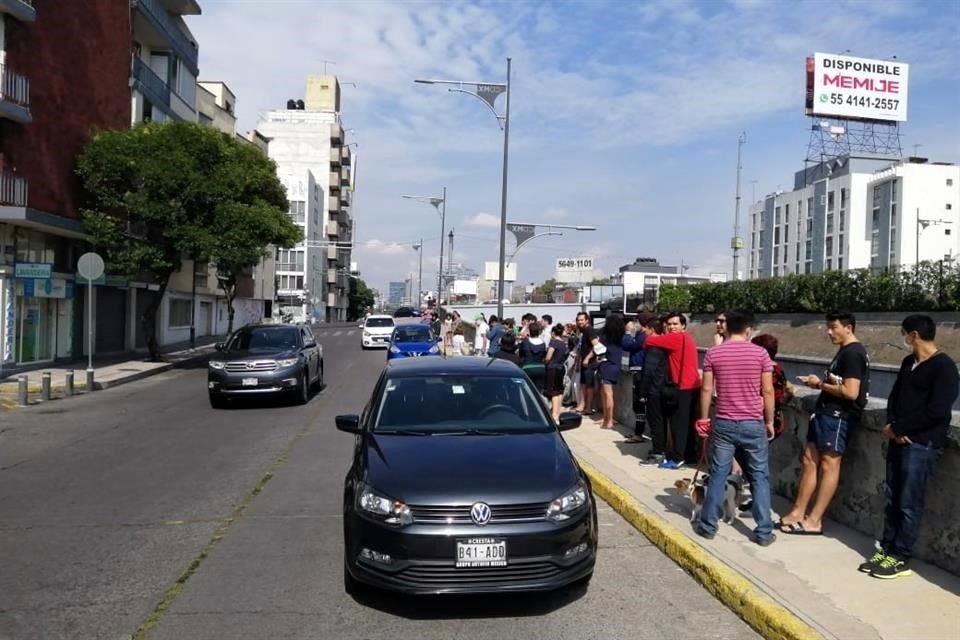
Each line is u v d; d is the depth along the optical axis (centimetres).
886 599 516
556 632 504
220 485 930
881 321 2700
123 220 2625
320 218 9281
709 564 585
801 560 595
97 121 2677
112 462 1078
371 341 3775
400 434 636
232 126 5428
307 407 1658
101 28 2703
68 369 2419
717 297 4000
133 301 3278
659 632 504
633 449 1073
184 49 3769
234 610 540
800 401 739
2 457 1121
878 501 641
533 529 516
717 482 655
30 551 673
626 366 1273
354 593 569
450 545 509
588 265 7788
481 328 2525
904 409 550
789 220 8394
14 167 2197
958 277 2366
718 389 655
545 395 1330
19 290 2311
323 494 884
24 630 505
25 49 2236
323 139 9475
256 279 6525
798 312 3278
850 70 6475
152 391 2019
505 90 2441
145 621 520
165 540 705
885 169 7000
